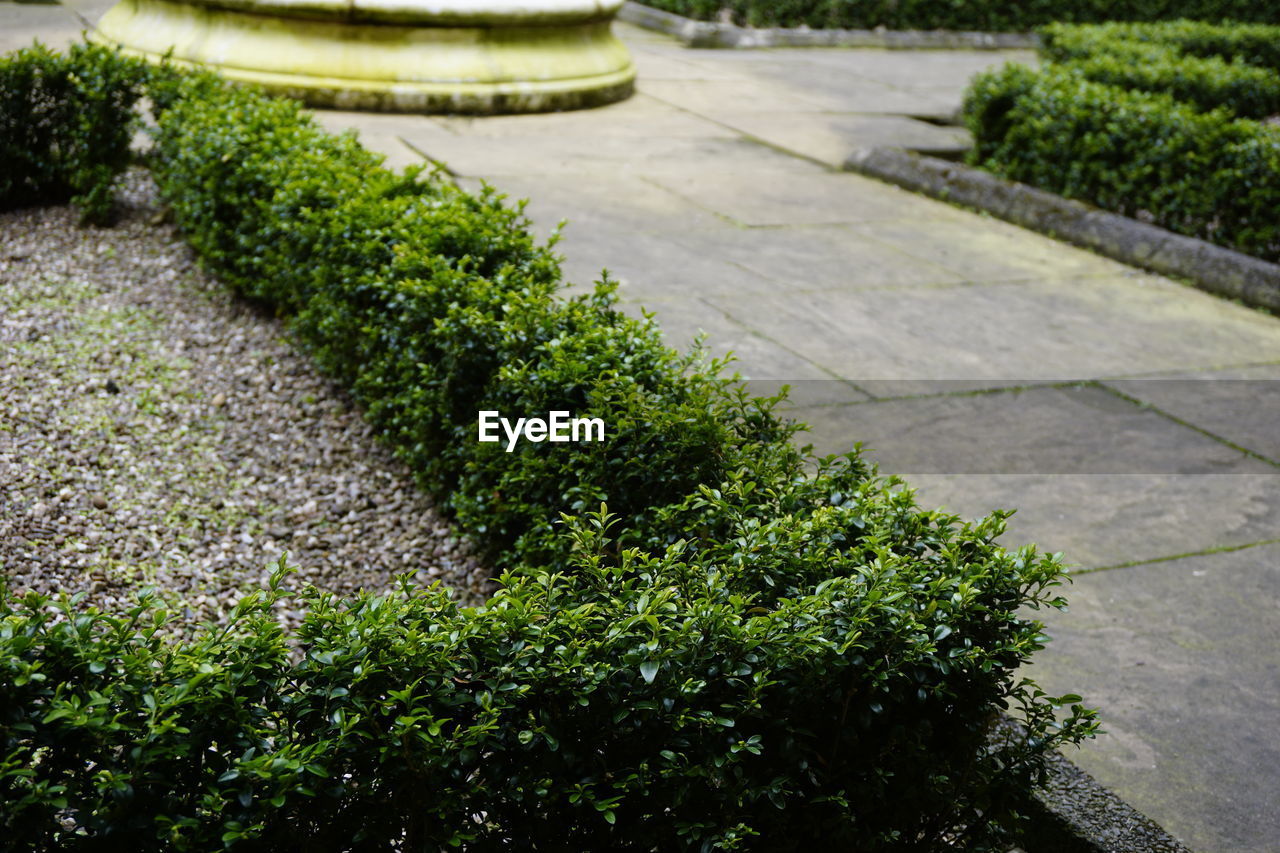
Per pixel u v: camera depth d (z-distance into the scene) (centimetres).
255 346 607
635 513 362
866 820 267
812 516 292
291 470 498
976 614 274
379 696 228
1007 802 280
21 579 387
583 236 818
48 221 737
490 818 242
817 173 1062
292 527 457
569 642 241
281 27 1109
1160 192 912
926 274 825
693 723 241
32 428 491
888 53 1744
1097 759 358
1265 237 852
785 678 246
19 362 548
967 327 729
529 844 242
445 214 506
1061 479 541
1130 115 932
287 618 396
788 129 1200
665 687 238
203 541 439
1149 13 1930
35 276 650
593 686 231
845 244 873
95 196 732
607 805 224
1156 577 465
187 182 675
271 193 612
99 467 474
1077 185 970
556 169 982
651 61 1512
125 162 774
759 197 970
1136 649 417
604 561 355
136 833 210
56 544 413
